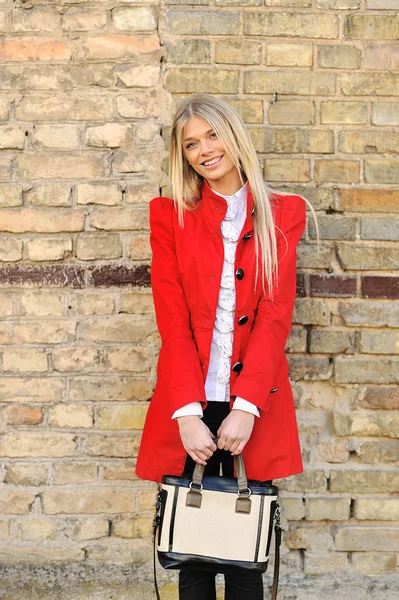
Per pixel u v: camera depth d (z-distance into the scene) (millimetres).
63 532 2525
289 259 2021
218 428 2012
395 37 2441
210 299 1982
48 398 2500
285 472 2008
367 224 2449
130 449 2510
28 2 2449
